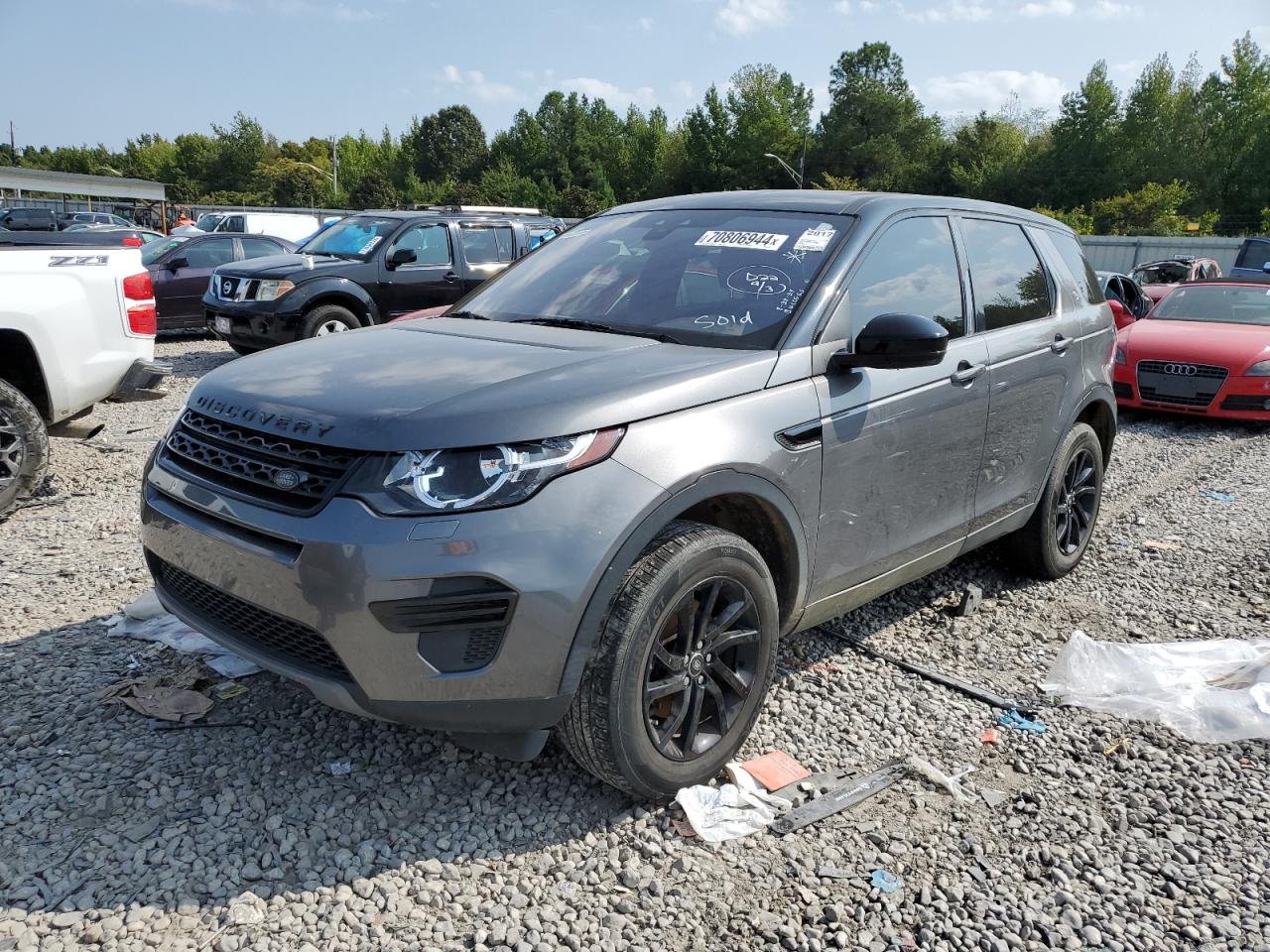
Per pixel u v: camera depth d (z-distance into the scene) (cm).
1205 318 1088
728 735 302
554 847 274
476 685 251
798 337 318
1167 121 7925
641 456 265
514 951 235
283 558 254
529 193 10531
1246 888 272
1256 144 7656
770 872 269
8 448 535
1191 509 661
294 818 279
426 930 240
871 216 365
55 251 551
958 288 399
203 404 296
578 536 251
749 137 10012
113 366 571
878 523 349
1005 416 411
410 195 10894
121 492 602
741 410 293
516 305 378
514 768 310
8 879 248
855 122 10000
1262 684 379
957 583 495
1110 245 3681
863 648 414
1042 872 275
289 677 267
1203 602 486
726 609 295
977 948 245
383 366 295
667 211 408
